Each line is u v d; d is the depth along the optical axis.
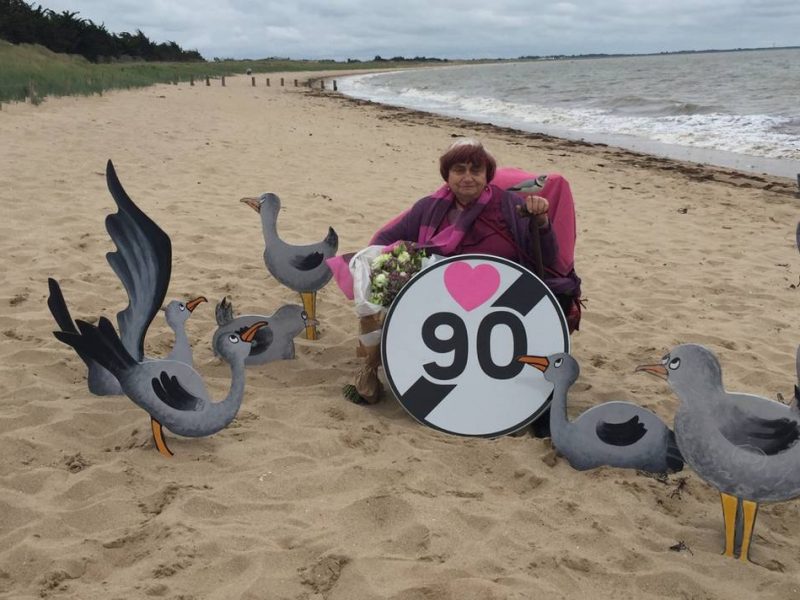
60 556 2.94
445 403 4.11
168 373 3.73
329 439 3.96
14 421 3.96
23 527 3.12
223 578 2.87
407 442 3.99
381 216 9.39
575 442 3.74
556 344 4.10
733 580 3.01
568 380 3.75
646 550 3.15
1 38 44.81
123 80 32.19
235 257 7.20
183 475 3.57
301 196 10.20
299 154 14.21
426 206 4.47
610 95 44.12
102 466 3.57
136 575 2.86
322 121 23.45
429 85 73.31
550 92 51.00
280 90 48.16
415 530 3.19
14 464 3.60
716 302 6.86
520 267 4.13
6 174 9.76
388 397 4.61
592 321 6.21
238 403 3.81
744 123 24.11
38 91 19.25
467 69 168.88
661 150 19.28
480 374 4.11
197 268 6.81
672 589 2.93
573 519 3.34
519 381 4.09
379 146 16.78
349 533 3.17
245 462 3.72
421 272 4.15
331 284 6.59
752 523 3.09
